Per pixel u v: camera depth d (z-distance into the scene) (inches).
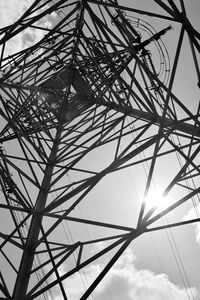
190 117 273.6
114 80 409.1
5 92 409.7
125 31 319.9
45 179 322.3
